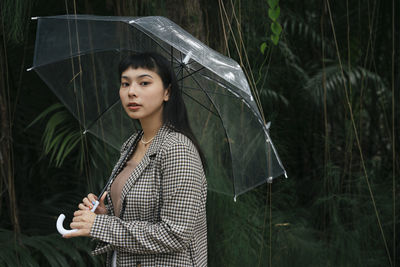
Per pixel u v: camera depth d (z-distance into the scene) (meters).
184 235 1.24
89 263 2.48
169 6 2.26
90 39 1.71
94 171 2.41
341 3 3.36
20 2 2.20
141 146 1.48
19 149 2.68
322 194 3.18
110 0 2.41
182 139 1.32
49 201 2.62
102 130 1.93
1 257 2.07
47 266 2.39
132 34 1.66
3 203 2.60
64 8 2.57
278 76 3.16
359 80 3.30
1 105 2.24
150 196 1.29
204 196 1.42
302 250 2.80
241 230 2.57
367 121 3.49
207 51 1.43
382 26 3.35
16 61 2.59
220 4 2.14
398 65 3.25
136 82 1.34
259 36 2.62
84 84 1.84
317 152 3.43
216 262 2.50
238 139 1.67
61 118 2.50
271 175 1.60
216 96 1.66
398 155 3.25
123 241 1.24
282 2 3.27
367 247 2.95
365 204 3.04
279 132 3.13
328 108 3.41
